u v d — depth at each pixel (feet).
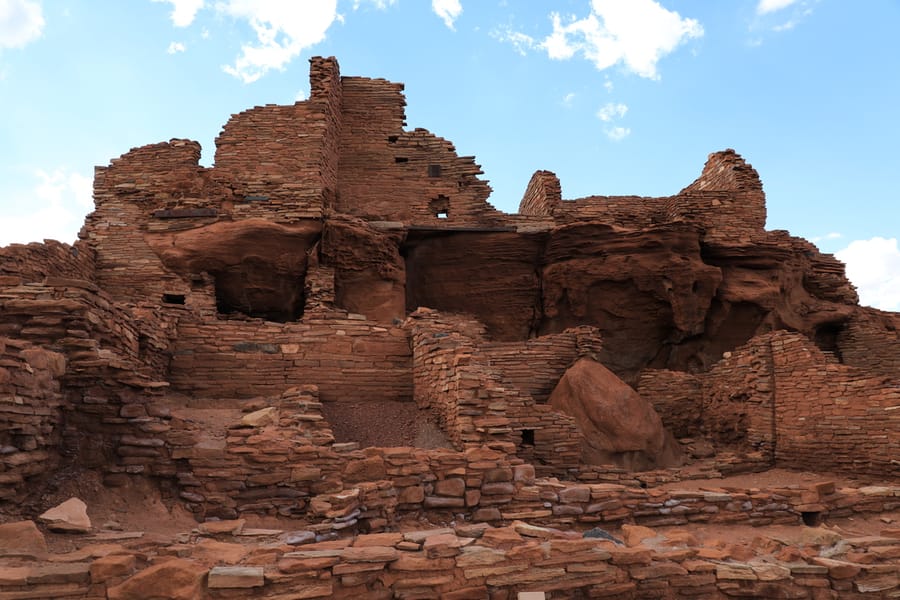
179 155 73.05
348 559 22.58
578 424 50.49
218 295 72.13
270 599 21.02
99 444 30.12
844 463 48.88
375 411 46.32
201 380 48.32
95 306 34.47
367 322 51.70
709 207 85.10
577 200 88.38
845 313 81.71
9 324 31.32
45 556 21.09
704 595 27.04
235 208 72.49
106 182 72.28
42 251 53.36
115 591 19.88
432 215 87.71
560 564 25.27
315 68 82.07
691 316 77.56
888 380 47.16
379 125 89.51
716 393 59.98
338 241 72.69
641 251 78.38
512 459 35.53
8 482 25.03
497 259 82.89
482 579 24.04
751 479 49.65
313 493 31.37
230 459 31.12
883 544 31.27
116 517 27.89
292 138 75.97
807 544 31.94
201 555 22.82
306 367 49.65
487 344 57.47
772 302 79.10
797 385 52.90
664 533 32.78
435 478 33.19
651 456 50.67
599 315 80.84
